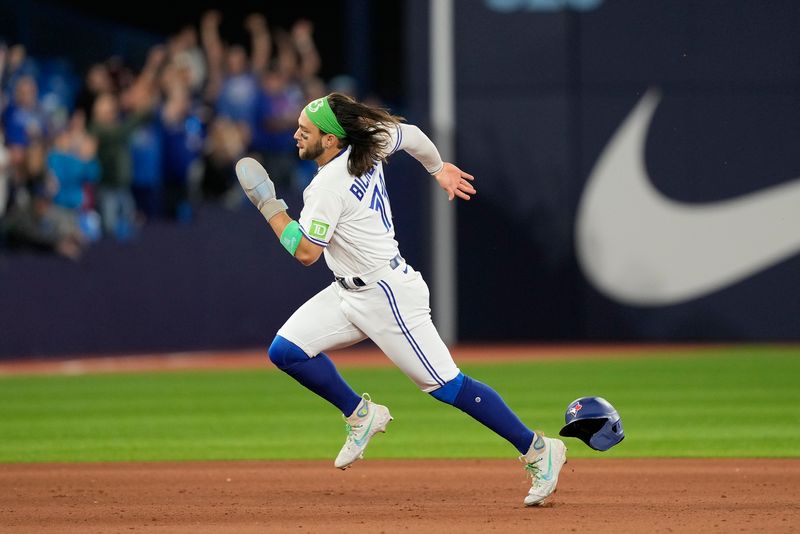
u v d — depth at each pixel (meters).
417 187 62.41
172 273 58.22
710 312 63.28
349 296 20.22
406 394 42.53
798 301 63.03
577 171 63.81
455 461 27.56
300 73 66.88
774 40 63.06
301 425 34.66
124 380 47.97
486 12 64.00
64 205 55.03
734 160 63.19
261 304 60.50
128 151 57.84
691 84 63.34
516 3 63.81
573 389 42.75
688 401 38.91
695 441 30.38
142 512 20.84
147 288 57.53
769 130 63.12
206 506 21.48
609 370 49.78
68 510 21.11
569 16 63.69
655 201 63.50
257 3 78.12
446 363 20.14
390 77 81.62
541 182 63.97
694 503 21.38
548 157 63.94
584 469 25.94
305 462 27.56
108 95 58.47
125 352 56.81
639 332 63.62
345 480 24.75
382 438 31.70
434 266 63.06
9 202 54.03
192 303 58.72
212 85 62.56
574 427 20.78
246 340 60.16
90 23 63.22
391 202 61.25
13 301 53.91
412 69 64.19
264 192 20.00
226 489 23.59
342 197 19.50
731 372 48.19
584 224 63.81
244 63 64.25
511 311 64.06
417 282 20.08
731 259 63.19
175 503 21.88
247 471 26.11
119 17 76.88
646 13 63.44
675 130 63.38
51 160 54.72
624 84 63.59
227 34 78.06
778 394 40.66
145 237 57.50
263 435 32.59
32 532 18.84
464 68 64.00
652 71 63.47
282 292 60.91
